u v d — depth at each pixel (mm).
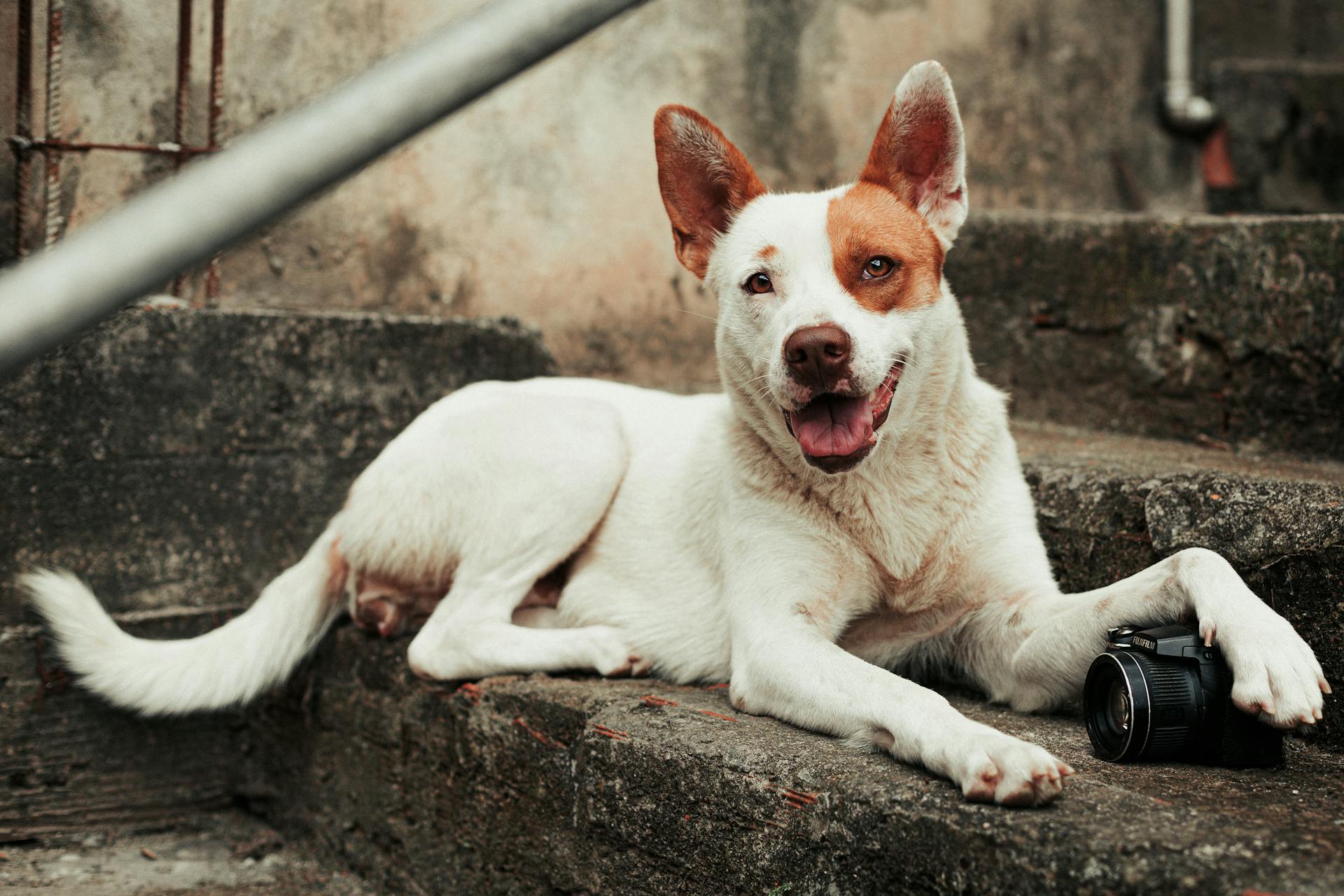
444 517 3062
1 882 3100
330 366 3754
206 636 3242
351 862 3277
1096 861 1546
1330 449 3250
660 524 2971
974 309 4512
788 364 2283
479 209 4672
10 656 3324
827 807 1938
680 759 2227
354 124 1081
